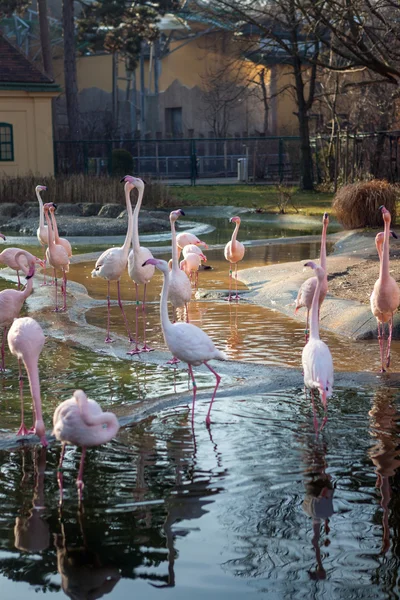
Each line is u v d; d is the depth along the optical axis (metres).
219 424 6.83
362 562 4.60
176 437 6.53
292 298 12.09
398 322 9.98
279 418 6.96
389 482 5.62
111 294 13.25
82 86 50.53
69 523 5.07
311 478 5.70
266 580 4.41
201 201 30.28
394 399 7.43
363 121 36.41
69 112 37.75
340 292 12.30
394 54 22.45
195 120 46.12
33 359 6.14
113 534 4.93
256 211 27.14
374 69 23.92
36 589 4.35
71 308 11.90
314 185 36.16
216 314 11.55
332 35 27.19
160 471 5.84
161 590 4.31
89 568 4.56
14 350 6.23
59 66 51.81
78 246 20.31
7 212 25.98
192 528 5.00
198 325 10.80
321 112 40.28
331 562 4.60
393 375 8.08
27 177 28.80
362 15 22.45
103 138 46.25
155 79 48.41
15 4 39.56
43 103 32.53
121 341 9.81
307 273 13.62
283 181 38.94
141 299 12.79
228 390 7.70
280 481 5.64
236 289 13.37
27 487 5.59
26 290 8.20
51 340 9.95
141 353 9.26
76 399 5.15
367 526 5.02
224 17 31.77
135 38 40.03
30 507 5.29
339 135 32.56
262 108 44.25
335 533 4.93
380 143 31.08
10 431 6.64
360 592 4.29
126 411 7.09
